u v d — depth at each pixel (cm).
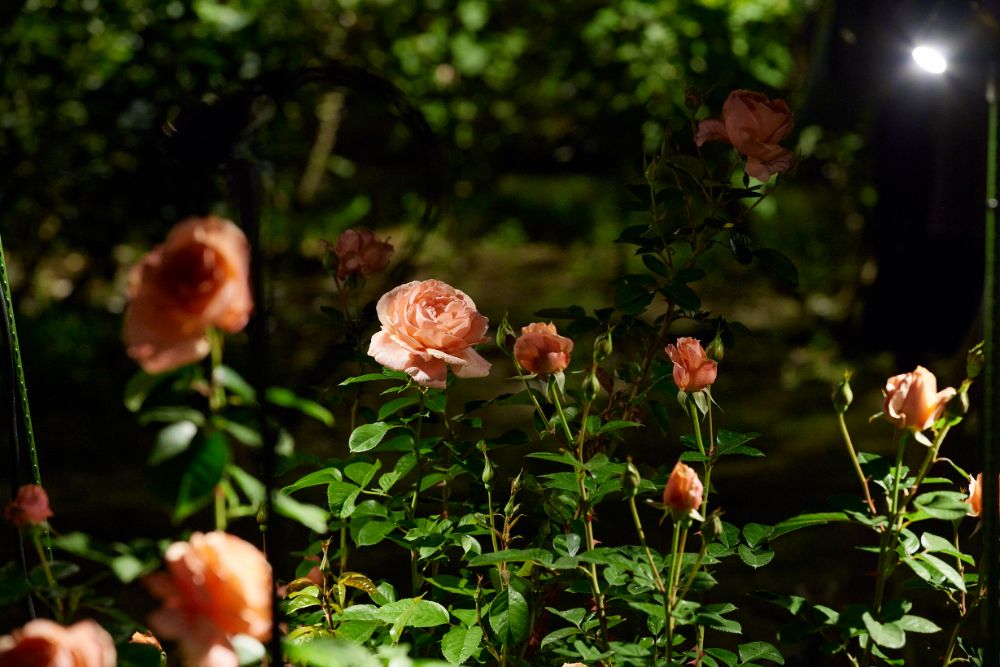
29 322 680
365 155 1178
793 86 701
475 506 192
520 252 1077
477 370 167
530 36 823
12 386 154
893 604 145
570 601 238
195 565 112
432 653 177
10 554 393
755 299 866
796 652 278
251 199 124
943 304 452
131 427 586
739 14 707
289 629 170
